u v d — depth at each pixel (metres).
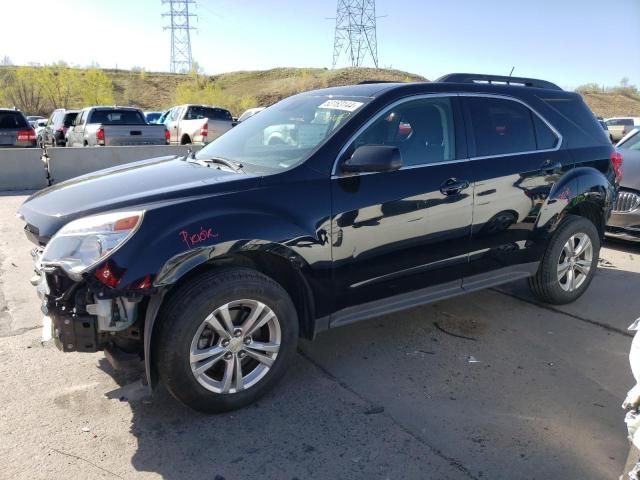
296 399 3.40
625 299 5.28
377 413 3.26
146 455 2.85
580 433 3.09
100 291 2.76
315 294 3.46
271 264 3.41
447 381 3.65
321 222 3.36
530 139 4.54
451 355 4.04
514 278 4.57
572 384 3.64
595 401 3.44
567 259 4.93
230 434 3.04
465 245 4.11
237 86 84.50
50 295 2.94
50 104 68.75
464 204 4.00
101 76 71.00
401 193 3.67
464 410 3.31
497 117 4.36
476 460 2.85
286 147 3.70
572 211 5.02
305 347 4.13
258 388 3.29
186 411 3.25
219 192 3.15
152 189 3.21
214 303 3.01
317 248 3.35
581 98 5.12
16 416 3.14
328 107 3.91
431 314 4.81
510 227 4.36
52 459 2.79
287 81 78.62
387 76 74.75
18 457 2.79
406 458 2.86
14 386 3.46
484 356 4.03
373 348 4.13
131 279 2.77
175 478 2.68
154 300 2.91
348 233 3.47
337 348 4.12
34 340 4.13
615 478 2.73
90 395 3.39
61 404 3.28
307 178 3.37
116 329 2.88
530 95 4.65
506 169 4.25
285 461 2.82
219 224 3.01
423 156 3.89
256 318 3.21
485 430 3.11
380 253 3.65
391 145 3.72
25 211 3.43
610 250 7.18
